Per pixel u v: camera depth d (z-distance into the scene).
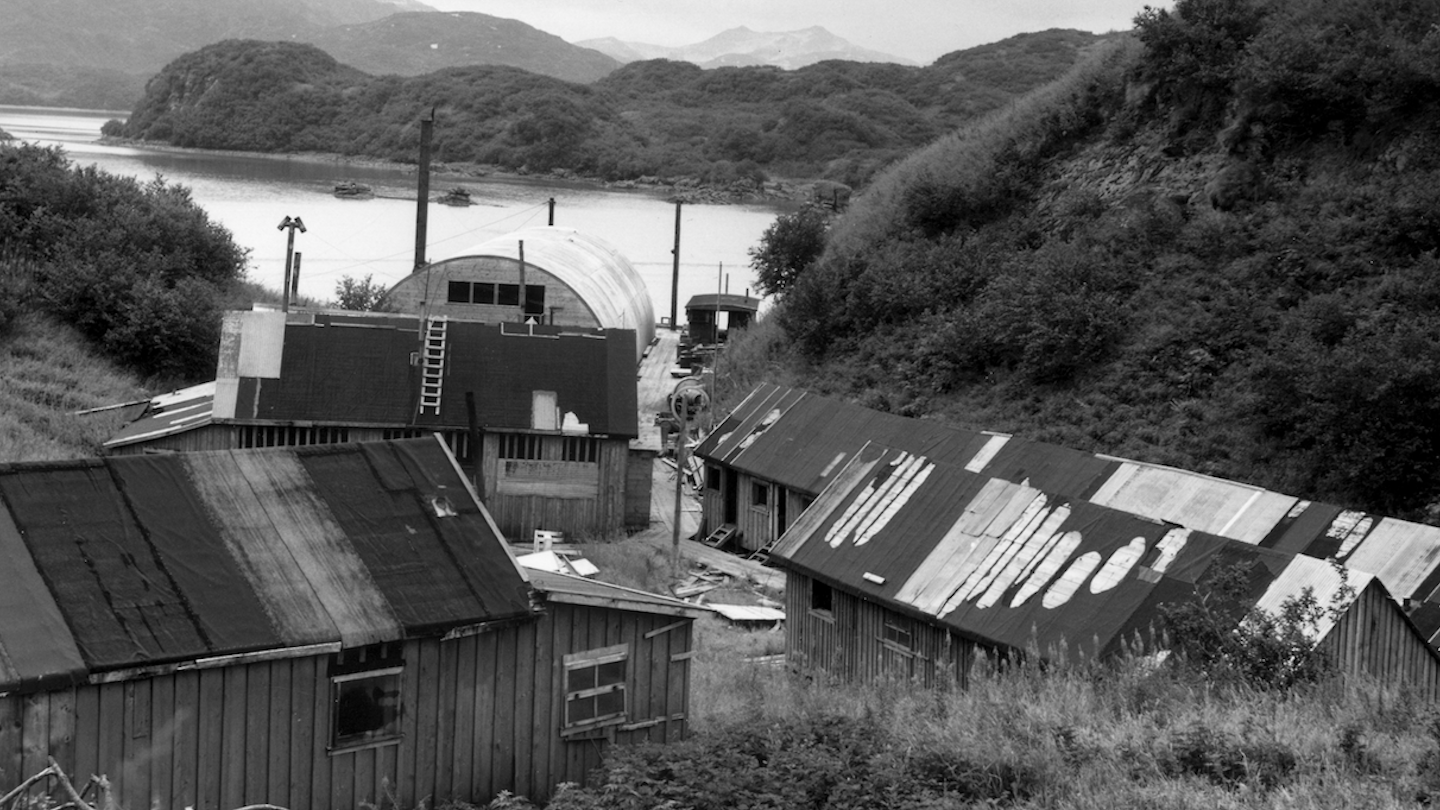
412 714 14.89
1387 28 43.59
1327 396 31.36
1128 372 38.91
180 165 178.75
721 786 13.20
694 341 60.91
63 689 12.82
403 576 15.30
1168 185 46.22
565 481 35.31
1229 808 11.29
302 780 14.25
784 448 36.06
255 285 58.81
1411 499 30.03
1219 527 25.83
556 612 15.78
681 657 16.81
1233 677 15.70
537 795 15.81
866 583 22.62
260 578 14.68
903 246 51.62
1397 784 11.73
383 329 36.72
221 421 34.25
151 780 13.38
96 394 41.94
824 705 17.25
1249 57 45.56
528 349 36.81
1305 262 38.78
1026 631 19.66
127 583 14.00
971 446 32.03
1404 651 18.28
